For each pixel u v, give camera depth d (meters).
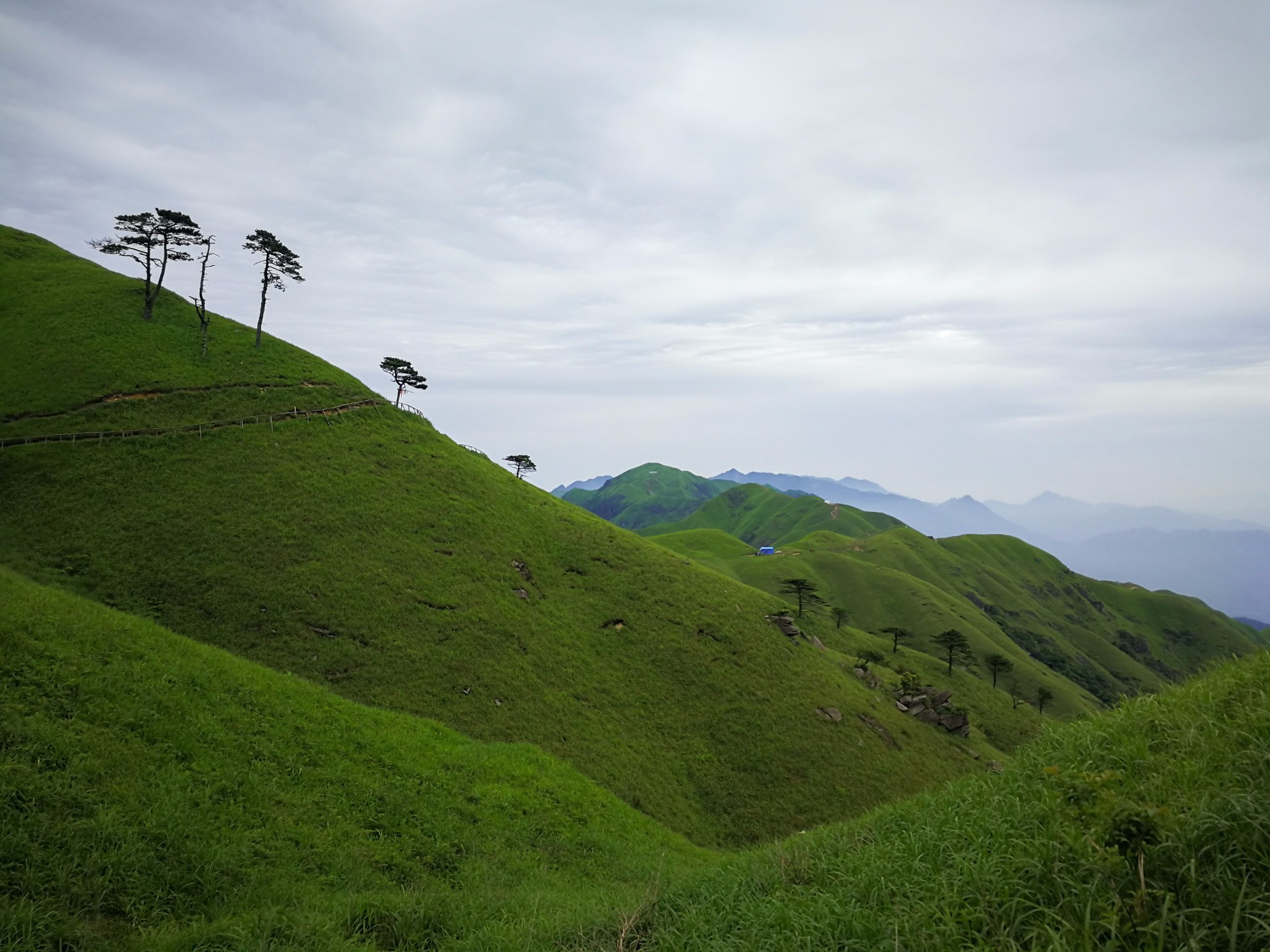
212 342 76.56
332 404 75.25
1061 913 6.78
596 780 42.44
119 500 50.06
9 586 21.72
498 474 86.19
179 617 42.25
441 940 12.61
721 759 51.44
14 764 13.34
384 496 63.34
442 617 51.44
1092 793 8.27
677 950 9.84
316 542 53.25
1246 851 6.47
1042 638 186.88
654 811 42.19
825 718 61.34
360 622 47.09
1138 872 6.73
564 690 50.97
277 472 59.75
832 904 8.82
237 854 14.05
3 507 46.69
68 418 57.12
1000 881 7.64
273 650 42.22
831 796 51.56
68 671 17.14
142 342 71.06
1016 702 105.38
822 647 82.31
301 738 20.44
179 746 16.62
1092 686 167.25
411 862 16.98
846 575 168.75
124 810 13.57
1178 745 9.31
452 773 23.62
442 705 42.97
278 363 77.75
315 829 16.45
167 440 58.31
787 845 14.67
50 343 66.62
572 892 17.38
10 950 9.84
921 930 7.33
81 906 11.18
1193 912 6.05
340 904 13.38
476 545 63.22
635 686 56.25
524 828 21.83
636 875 21.20
